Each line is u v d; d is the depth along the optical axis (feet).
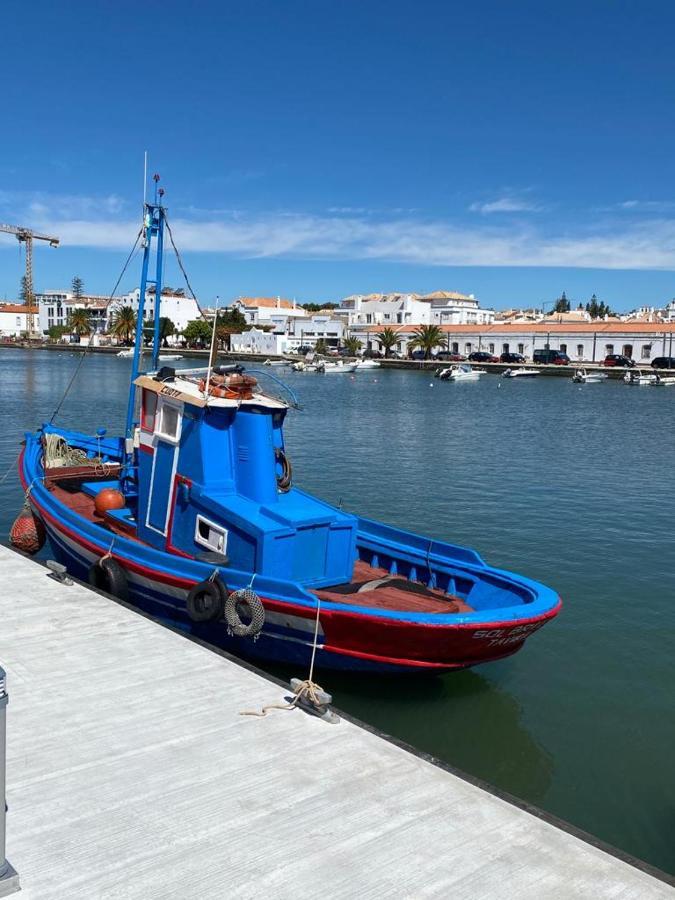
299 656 29.07
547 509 65.92
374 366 359.66
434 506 66.59
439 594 32.24
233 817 16.21
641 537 56.54
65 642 25.95
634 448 107.55
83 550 36.50
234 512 30.40
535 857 15.35
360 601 30.01
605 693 31.48
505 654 28.94
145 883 13.99
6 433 107.04
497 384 273.33
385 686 30.35
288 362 374.43
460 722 28.78
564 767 26.02
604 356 352.49
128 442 41.98
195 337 436.35
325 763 18.62
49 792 16.89
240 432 32.07
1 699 13.19
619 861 15.39
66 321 618.03
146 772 17.89
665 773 25.77
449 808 16.93
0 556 36.45
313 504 32.65
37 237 573.74
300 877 14.38
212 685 22.89
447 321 471.62
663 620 39.63
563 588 44.55
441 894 14.15
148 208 40.47
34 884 13.82
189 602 29.63
